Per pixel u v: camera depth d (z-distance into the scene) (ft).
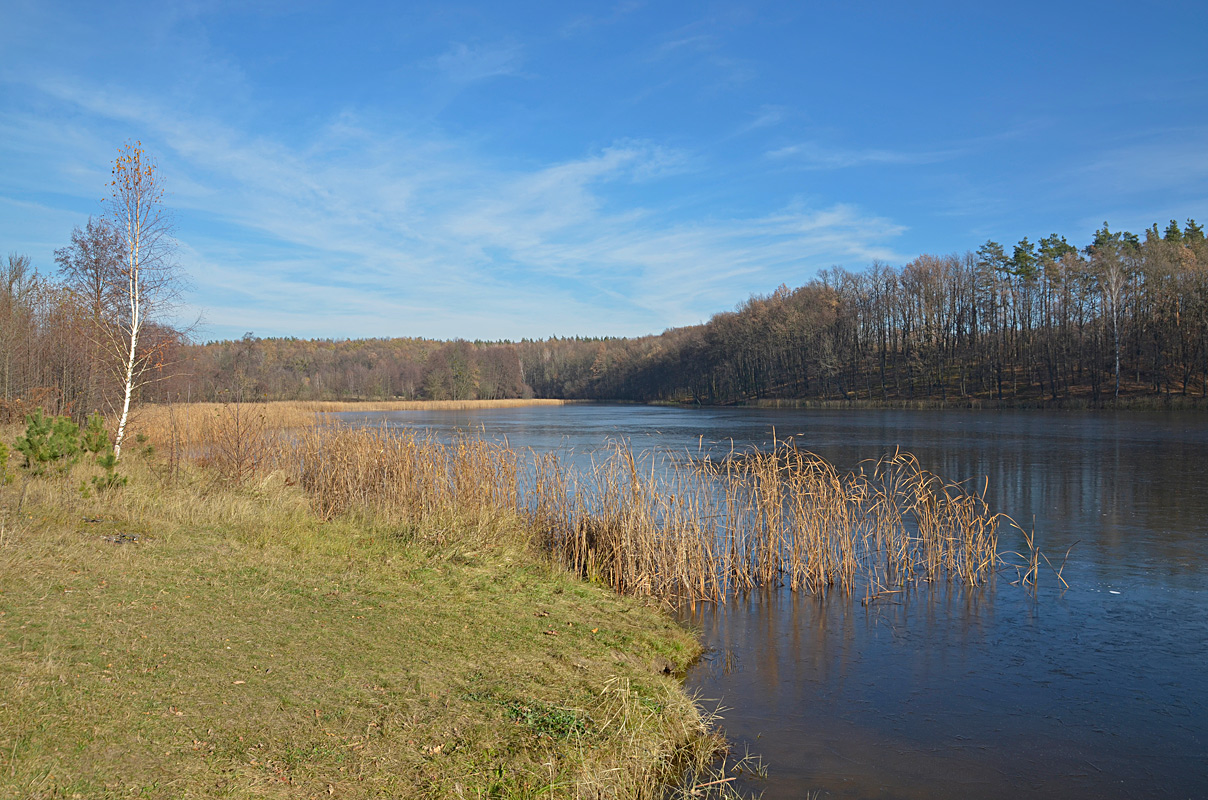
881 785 18.40
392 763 15.24
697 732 20.63
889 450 93.56
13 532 27.04
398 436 51.11
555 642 23.94
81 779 13.02
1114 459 82.74
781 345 283.59
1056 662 26.81
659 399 363.15
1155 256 189.78
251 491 45.50
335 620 23.11
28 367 81.25
